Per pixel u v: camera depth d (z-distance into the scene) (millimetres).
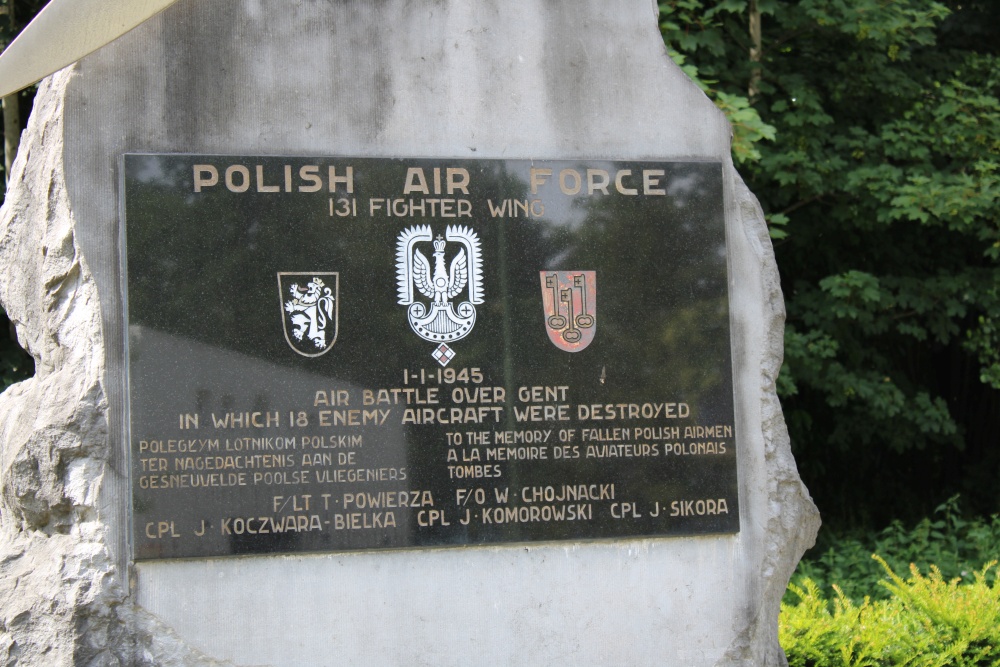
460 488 3682
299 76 3744
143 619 3494
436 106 3822
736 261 3977
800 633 4809
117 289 3578
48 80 3902
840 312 8148
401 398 3674
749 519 3887
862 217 8406
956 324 9500
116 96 3629
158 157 3621
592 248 3848
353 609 3607
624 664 3770
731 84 8078
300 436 3600
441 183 3785
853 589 7172
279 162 3684
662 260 3889
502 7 3910
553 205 3846
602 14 3984
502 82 3877
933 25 8227
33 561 3605
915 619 5020
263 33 3738
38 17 3496
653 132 3967
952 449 10930
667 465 3816
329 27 3783
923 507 10031
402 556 3650
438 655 3650
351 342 3664
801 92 8016
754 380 3945
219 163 3652
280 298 3631
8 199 3990
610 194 3887
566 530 3734
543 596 3730
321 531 3586
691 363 3863
